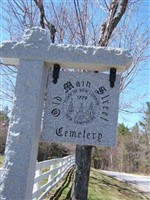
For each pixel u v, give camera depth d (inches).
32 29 59.3
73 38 108.0
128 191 255.9
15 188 52.9
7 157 54.2
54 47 58.0
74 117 57.6
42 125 57.7
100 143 56.0
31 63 57.8
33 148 55.2
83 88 58.6
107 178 310.7
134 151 765.9
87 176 95.2
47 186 123.6
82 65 58.4
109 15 96.4
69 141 56.6
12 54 58.2
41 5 98.5
